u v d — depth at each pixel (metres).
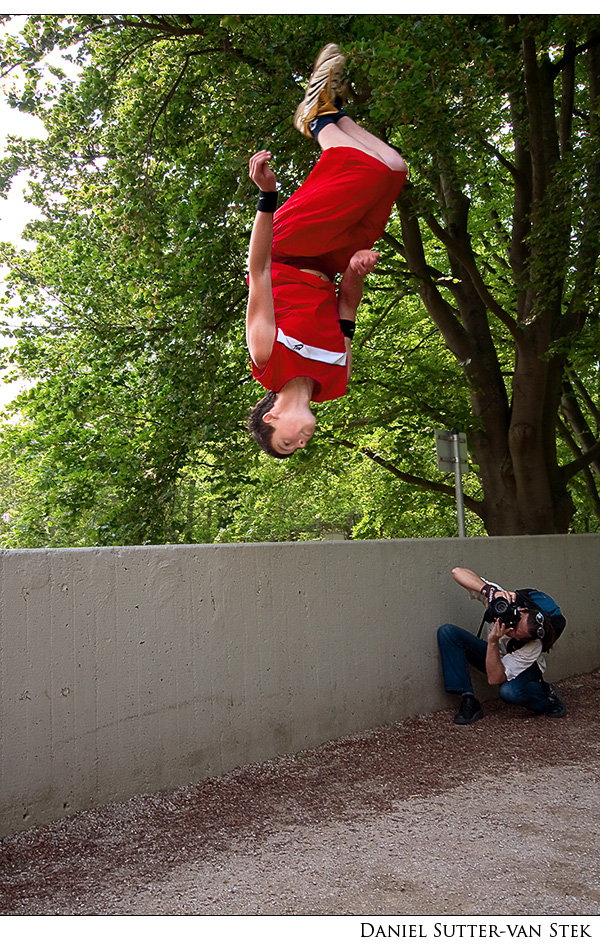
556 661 7.64
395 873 3.35
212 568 4.95
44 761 4.00
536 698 6.16
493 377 10.32
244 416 9.76
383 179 2.57
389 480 15.04
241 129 8.25
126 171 8.99
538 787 4.54
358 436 13.13
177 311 10.16
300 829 3.94
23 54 9.12
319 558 5.67
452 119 7.41
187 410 9.73
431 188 8.13
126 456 10.38
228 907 3.03
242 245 9.61
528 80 8.40
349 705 5.75
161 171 9.51
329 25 7.47
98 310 10.78
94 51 9.73
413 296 13.05
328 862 3.49
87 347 10.73
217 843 3.75
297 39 7.84
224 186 8.92
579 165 7.94
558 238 8.12
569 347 8.74
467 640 6.39
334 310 2.63
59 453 10.62
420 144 7.36
